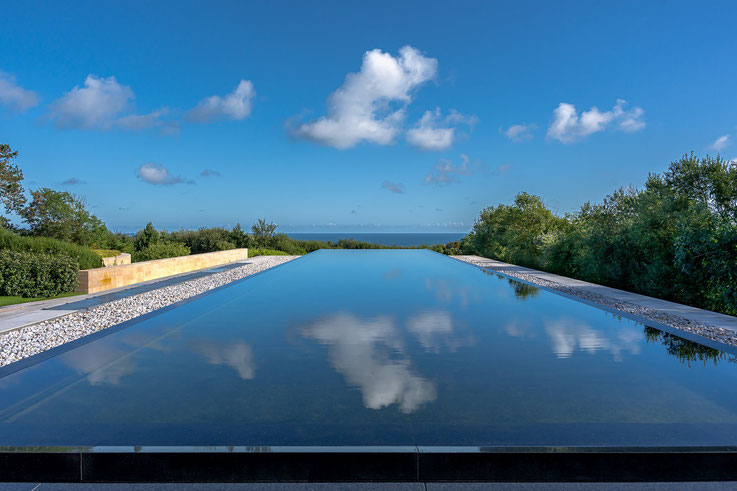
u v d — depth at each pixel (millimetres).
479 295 5230
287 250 21094
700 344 3027
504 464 1578
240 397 2045
